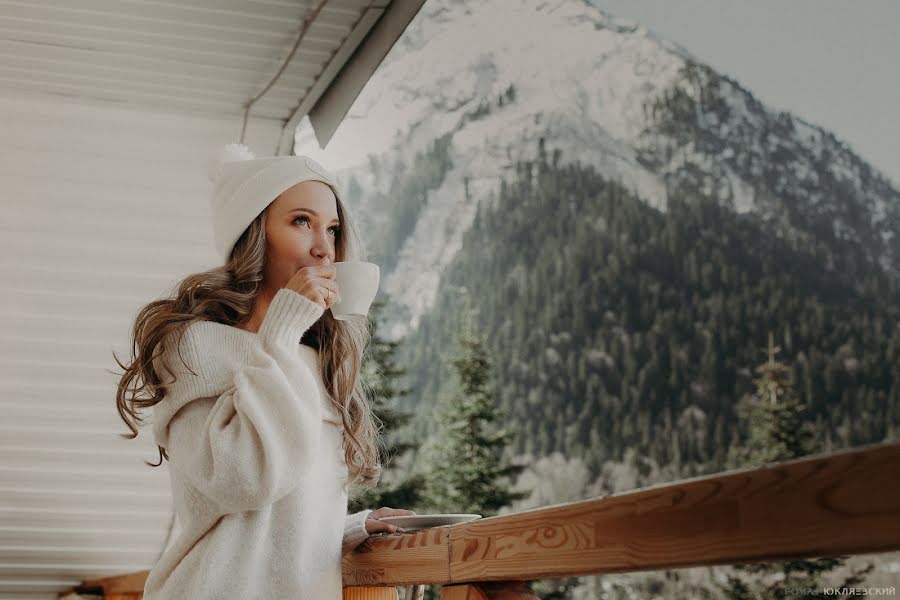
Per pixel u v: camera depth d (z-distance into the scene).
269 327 1.47
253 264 1.63
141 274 3.92
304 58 3.32
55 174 3.67
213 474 1.37
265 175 1.65
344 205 1.73
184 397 1.48
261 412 1.37
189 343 1.50
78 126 3.58
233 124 3.63
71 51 3.29
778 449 21.66
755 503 0.75
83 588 4.75
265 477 1.36
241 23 3.15
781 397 22.19
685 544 0.82
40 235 3.78
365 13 3.05
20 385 4.06
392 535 1.53
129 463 4.32
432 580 1.33
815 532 0.69
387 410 15.45
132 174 3.70
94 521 4.54
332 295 1.53
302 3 3.05
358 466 1.65
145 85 3.46
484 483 16.00
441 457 16.30
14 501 4.41
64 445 4.24
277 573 1.45
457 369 16.88
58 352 4.02
